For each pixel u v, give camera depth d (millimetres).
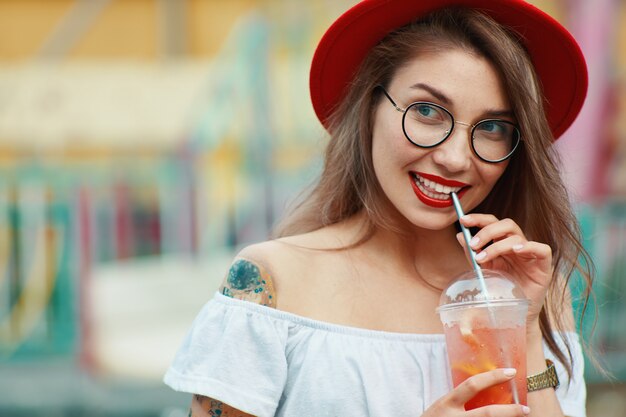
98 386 6488
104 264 6965
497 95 1962
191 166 6973
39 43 7379
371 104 2086
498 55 1949
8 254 6973
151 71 7156
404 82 1982
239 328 1955
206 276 6848
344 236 2139
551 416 2023
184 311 6785
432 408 1760
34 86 7141
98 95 7102
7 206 7016
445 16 2029
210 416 1939
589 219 6000
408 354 1991
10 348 6785
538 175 2047
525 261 1999
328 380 1928
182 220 6961
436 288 2109
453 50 1955
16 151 7066
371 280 2074
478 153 1957
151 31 7418
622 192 6141
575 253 2199
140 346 6578
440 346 2018
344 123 2189
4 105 7094
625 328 5844
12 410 6449
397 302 2059
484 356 1762
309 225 2281
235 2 7172
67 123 7039
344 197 2197
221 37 7172
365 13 2076
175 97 7062
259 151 6863
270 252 2047
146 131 7000
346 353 1953
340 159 2197
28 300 6875
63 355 6711
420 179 1979
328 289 2037
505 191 2207
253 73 6941
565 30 2078
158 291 6805
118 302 6797
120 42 7410
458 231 2223
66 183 7020
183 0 7375
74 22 7414
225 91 6992
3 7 7434
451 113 1932
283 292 2006
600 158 6227
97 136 7027
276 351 1932
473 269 1900
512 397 1754
